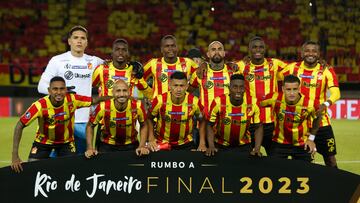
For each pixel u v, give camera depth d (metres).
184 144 7.05
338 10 25.23
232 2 25.56
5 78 20.22
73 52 7.55
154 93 7.77
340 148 11.69
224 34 24.50
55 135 6.84
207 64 7.74
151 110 6.89
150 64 7.79
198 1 25.62
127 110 6.74
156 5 25.62
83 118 7.55
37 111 6.63
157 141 7.06
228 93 7.13
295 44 23.86
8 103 17.50
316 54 7.47
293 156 7.13
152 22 25.05
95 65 7.67
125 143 6.98
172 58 7.71
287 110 6.92
